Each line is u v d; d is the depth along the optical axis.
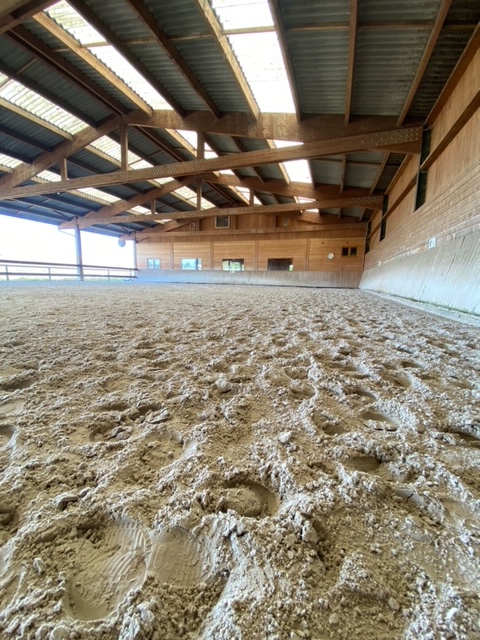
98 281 14.21
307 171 8.27
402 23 3.26
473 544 0.56
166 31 4.05
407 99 4.34
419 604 0.46
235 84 5.00
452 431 0.95
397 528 0.59
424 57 3.52
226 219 14.73
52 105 6.50
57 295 5.59
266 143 7.13
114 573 0.51
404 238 6.13
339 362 1.63
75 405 1.09
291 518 0.61
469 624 0.43
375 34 3.46
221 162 6.28
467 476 0.74
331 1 3.15
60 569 0.51
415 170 5.45
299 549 0.54
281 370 1.47
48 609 0.45
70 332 2.22
